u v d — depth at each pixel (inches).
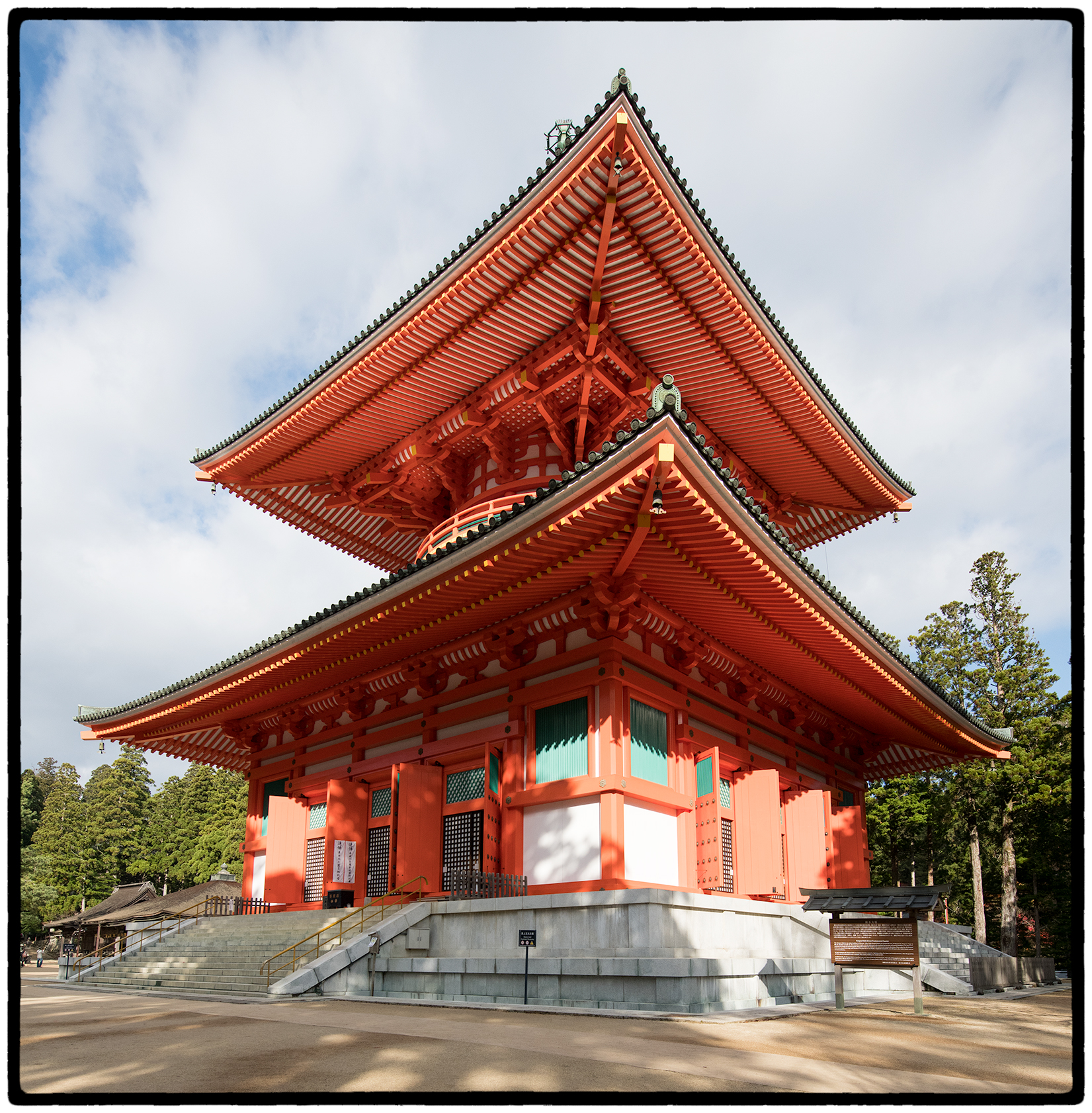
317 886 993.5
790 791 991.0
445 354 898.1
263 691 1010.7
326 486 1188.5
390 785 920.9
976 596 2020.2
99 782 3799.2
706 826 786.2
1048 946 1860.2
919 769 1325.0
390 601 758.5
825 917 801.6
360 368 923.4
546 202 721.6
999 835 1841.8
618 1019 514.3
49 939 2721.5
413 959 678.5
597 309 815.1
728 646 858.8
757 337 840.9
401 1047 402.3
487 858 758.5
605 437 944.3
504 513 638.5
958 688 1941.4
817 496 1173.1
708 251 752.3
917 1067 392.2
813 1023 541.3
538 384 907.4
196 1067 358.3
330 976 671.8
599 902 607.8
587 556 661.3
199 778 3467.0
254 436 1068.5
